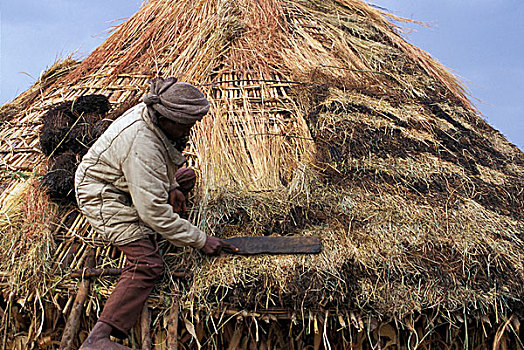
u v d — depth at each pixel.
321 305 3.14
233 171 3.82
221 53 5.04
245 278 3.15
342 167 3.95
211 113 4.26
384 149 4.18
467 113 5.29
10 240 3.32
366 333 3.33
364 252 3.34
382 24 6.53
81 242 3.38
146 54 5.30
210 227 3.43
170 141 3.00
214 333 3.14
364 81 5.11
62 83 5.27
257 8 5.83
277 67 4.98
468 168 4.34
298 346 3.38
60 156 3.73
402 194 3.83
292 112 4.38
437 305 3.19
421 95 5.22
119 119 2.99
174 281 3.17
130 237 3.02
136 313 2.95
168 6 5.94
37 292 3.12
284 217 3.53
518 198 4.19
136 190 2.84
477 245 3.53
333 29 5.86
